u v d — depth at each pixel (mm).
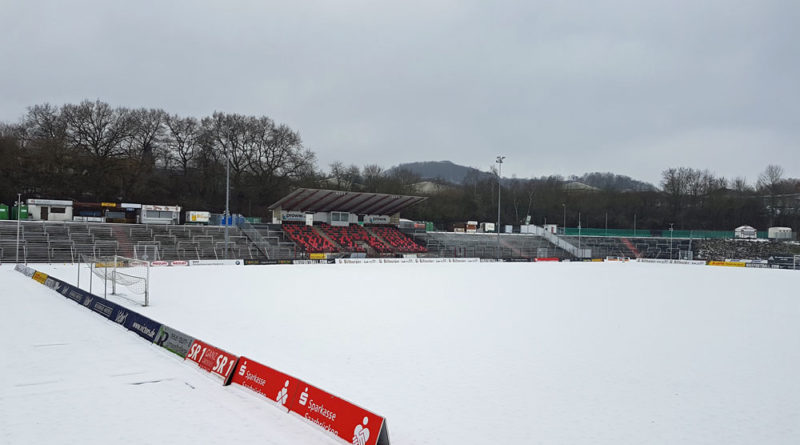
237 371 10320
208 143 85688
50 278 27828
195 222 66688
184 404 8961
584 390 10297
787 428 8344
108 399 9195
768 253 86750
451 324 18016
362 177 115750
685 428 8258
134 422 8039
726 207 116438
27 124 73438
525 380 10938
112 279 25312
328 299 24531
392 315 19844
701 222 118812
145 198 78500
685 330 17641
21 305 20922
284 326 16891
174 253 53531
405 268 52906
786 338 16406
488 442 7484
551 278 41656
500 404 9289
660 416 8828
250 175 89062
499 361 12609
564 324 18469
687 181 123875
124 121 77188
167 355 12609
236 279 35250
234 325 16875
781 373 11953
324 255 61906
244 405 8961
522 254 82875
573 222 123000
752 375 11750
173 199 82812
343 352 13242
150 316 18406
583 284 36062
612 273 49938
